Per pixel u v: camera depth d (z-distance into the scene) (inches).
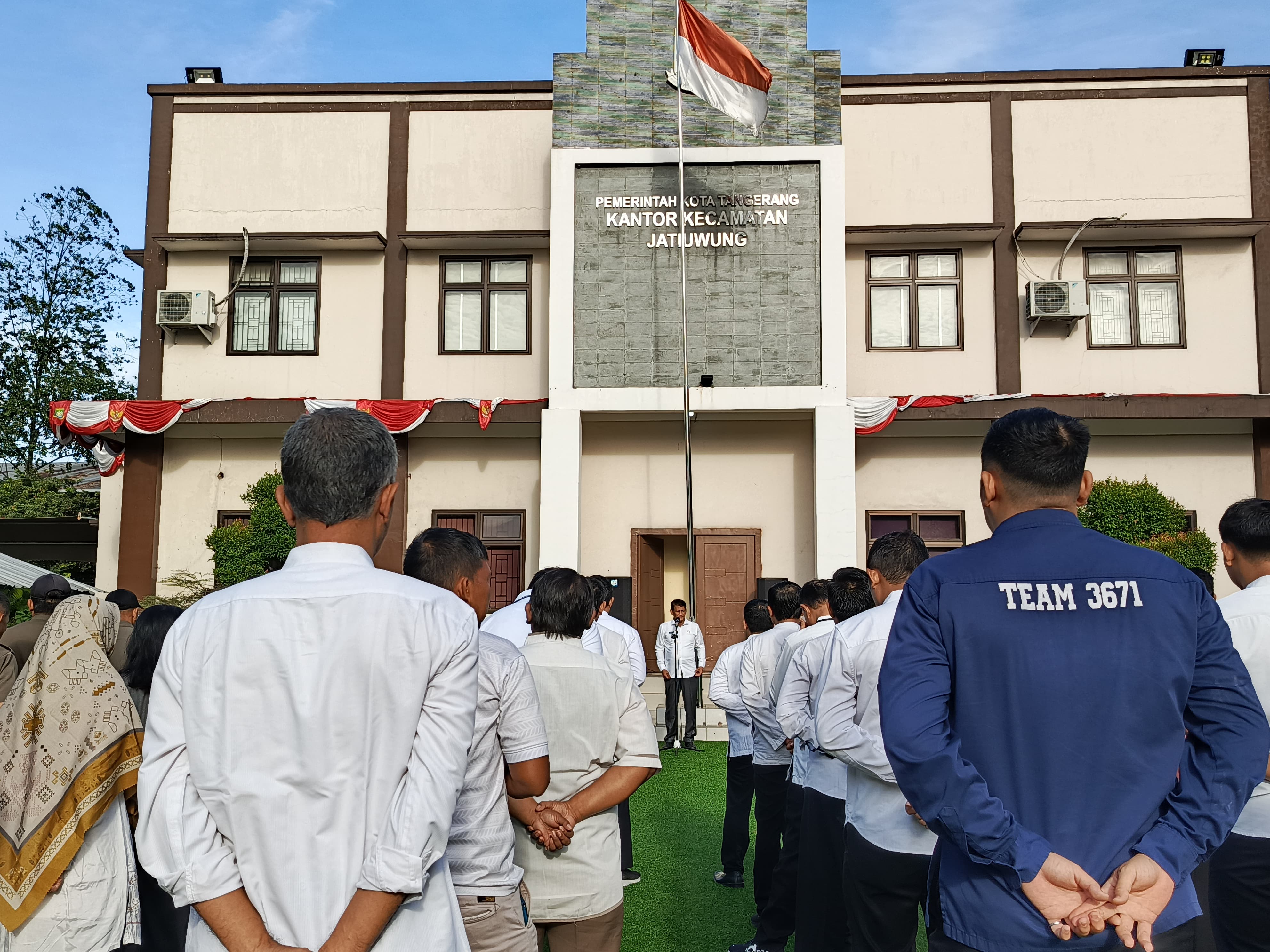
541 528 473.1
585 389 480.7
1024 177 513.0
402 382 521.3
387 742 69.8
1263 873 109.2
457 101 532.7
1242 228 494.9
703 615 503.2
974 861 75.3
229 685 69.6
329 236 512.1
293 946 66.9
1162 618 76.8
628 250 487.5
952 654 79.6
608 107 493.0
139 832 69.7
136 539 520.1
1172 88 511.5
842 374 475.8
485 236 514.3
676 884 220.2
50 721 118.8
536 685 113.8
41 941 115.7
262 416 504.4
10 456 916.0
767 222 485.7
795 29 493.0
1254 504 117.0
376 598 71.7
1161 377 505.7
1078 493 84.4
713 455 510.9
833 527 467.8
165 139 533.0
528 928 94.9
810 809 148.4
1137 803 74.6
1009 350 506.3
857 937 128.6
